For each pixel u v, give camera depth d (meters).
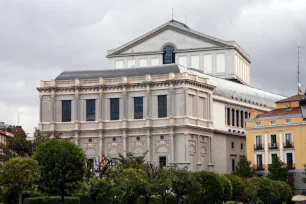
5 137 162.50
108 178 96.06
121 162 121.75
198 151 142.25
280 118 133.62
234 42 188.25
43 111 149.50
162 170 100.56
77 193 98.19
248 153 137.50
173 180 96.94
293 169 129.88
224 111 157.12
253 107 172.88
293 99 144.62
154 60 193.25
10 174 87.19
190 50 190.62
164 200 97.06
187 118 138.75
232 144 156.75
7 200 97.25
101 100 146.00
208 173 102.44
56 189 95.69
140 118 143.12
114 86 145.25
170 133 139.00
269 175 126.94
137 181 93.81
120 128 143.00
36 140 124.19
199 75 155.75
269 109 183.00
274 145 133.50
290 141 131.62
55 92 149.00
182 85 139.75
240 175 130.12
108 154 144.12
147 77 142.50
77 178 96.69
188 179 97.62
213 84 151.00
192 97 142.62
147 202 99.12
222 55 188.62
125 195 95.44
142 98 143.50
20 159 88.62
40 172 92.00
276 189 112.25
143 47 194.75
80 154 97.62
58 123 148.25
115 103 145.75
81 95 147.75
